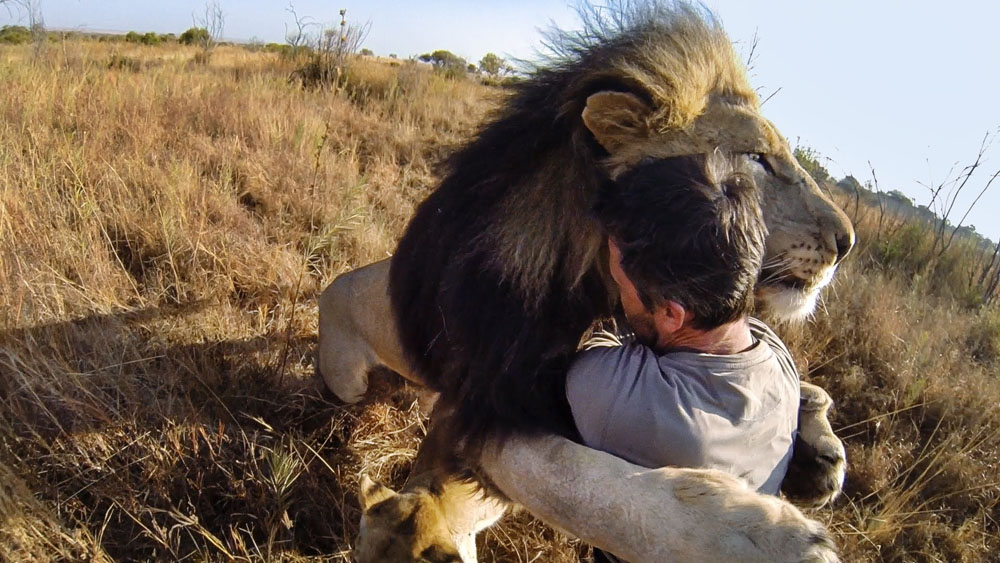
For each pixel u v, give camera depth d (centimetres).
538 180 218
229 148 584
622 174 198
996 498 380
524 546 301
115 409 300
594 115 200
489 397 217
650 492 170
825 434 225
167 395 315
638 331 205
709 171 178
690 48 213
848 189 936
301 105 821
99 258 389
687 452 177
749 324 219
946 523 364
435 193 261
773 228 221
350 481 320
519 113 229
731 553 154
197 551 263
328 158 616
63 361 309
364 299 321
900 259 747
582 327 223
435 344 257
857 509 345
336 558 279
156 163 514
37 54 825
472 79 1315
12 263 351
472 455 225
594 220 200
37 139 491
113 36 1909
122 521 272
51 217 413
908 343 495
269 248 458
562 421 213
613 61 210
